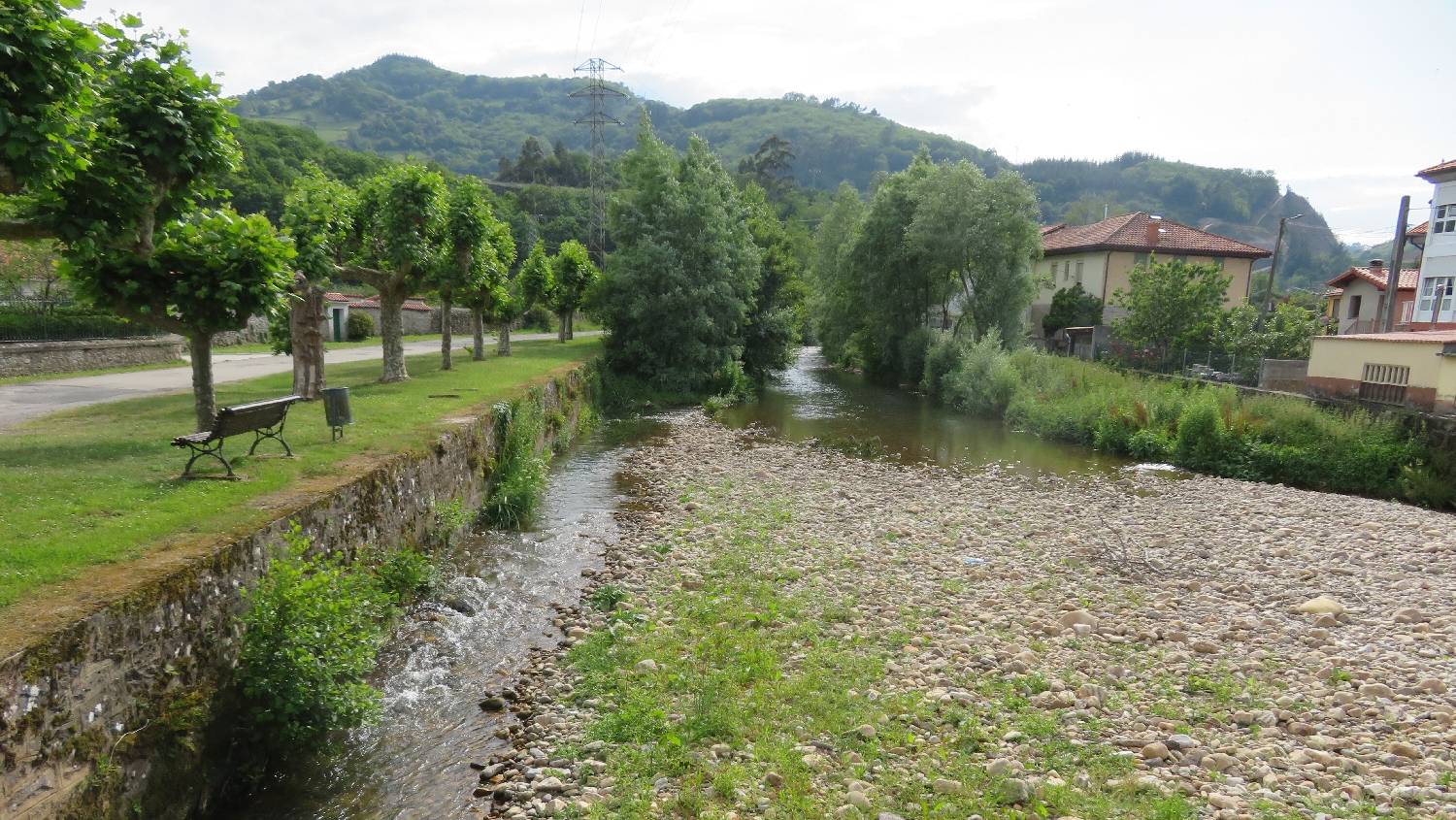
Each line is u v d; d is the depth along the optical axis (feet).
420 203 60.23
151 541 20.70
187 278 32.81
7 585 16.89
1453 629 30.30
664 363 112.57
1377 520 50.52
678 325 110.42
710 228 111.75
